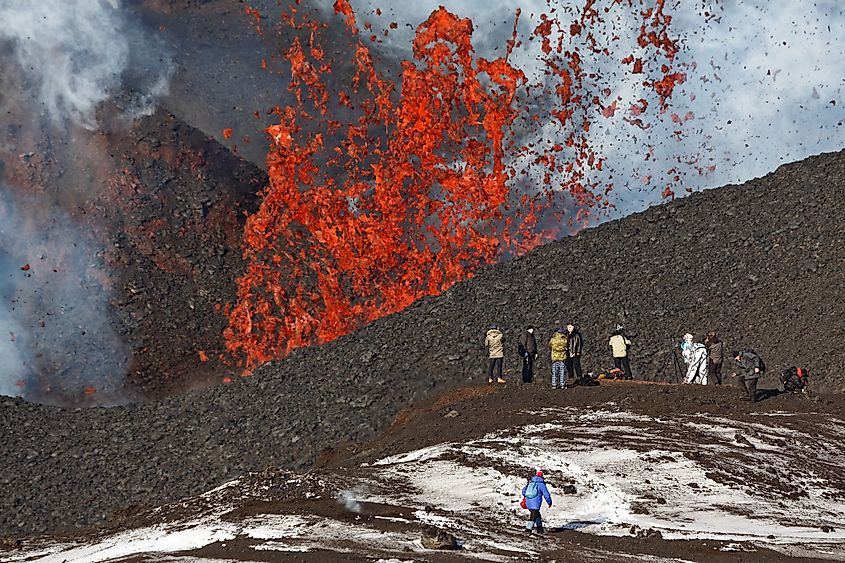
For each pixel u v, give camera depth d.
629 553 15.94
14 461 34.62
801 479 21.91
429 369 36.47
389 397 34.81
